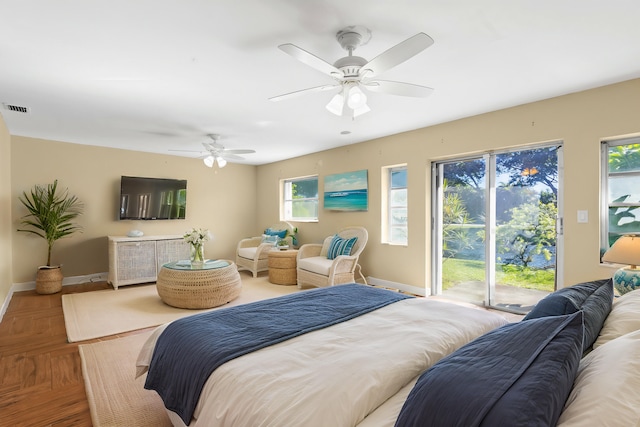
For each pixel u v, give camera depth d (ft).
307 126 14.53
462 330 5.79
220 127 14.64
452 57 8.18
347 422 3.64
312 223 20.80
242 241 21.97
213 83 9.73
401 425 2.93
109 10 6.22
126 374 8.07
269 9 6.25
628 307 4.81
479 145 12.86
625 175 10.09
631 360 2.86
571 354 2.99
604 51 7.88
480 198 13.53
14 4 6.00
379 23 6.75
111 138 16.65
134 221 19.72
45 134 15.88
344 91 7.97
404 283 15.71
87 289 16.57
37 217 16.20
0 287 12.37
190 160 21.98
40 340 10.20
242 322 6.23
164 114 12.68
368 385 4.04
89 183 18.24
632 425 2.30
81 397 7.17
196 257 15.02
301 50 6.32
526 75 9.26
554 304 4.73
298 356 4.77
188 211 21.93
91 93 10.44
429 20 6.63
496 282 13.17
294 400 3.79
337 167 19.02
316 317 6.49
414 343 5.12
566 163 10.80
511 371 2.83
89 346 9.73
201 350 5.14
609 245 10.33
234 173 24.06
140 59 8.22
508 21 6.66
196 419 4.65
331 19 6.59
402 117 13.24
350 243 16.42
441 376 3.02
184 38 7.26
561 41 7.42
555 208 11.49
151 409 6.68
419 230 15.05
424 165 14.80
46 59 8.18
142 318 12.19
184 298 13.12
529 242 12.18
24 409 6.73
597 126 10.17
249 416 3.80
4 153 13.74
